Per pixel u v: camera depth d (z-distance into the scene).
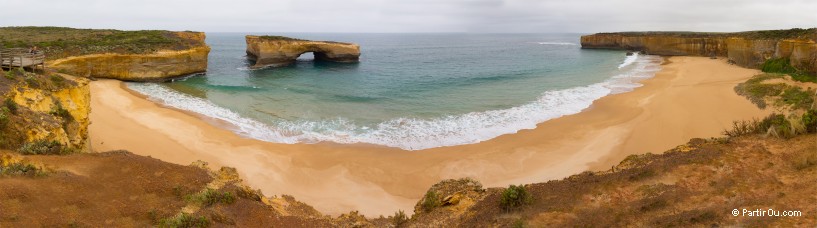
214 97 34.09
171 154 19.75
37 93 15.72
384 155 20.27
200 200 10.07
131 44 42.97
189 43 48.25
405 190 17.05
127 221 8.95
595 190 9.69
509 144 21.61
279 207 11.53
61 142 14.43
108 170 11.18
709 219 7.41
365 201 16.16
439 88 39.62
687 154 11.02
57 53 37.22
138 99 31.45
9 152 11.77
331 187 17.19
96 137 20.89
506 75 49.44
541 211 8.93
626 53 83.38
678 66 54.91
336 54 67.88
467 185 12.39
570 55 84.69
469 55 89.69
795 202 7.64
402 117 27.58
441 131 24.22
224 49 104.38
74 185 10.00
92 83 36.06
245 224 9.55
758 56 49.00
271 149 20.81
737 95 30.25
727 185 8.88
